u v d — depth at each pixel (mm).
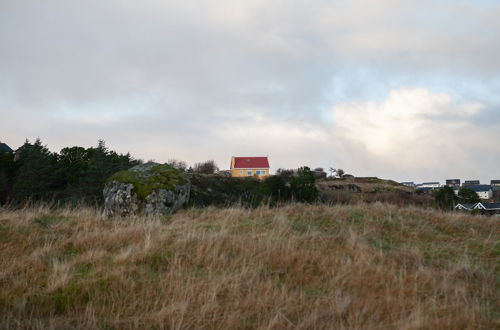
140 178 11508
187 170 63281
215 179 42938
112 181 11633
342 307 4805
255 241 7188
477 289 5570
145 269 5914
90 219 9164
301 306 4973
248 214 9812
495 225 9656
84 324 4422
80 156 37531
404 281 5645
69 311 4750
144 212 10859
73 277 5586
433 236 8375
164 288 5285
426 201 31719
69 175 32375
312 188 24844
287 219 9008
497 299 5301
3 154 34812
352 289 5484
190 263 6227
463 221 9945
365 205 11281
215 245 6746
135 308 4871
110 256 6445
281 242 7066
